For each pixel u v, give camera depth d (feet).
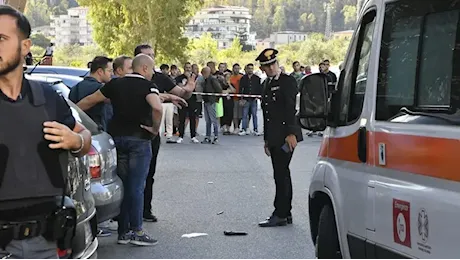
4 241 11.51
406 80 15.69
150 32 145.07
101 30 148.56
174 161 52.39
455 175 13.26
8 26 11.45
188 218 32.63
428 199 14.02
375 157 16.66
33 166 11.53
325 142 20.62
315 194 21.24
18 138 11.44
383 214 16.06
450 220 13.24
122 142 26.37
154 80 31.58
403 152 15.23
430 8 14.97
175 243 27.94
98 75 29.30
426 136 14.30
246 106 75.10
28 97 11.70
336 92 19.92
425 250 14.11
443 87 14.24
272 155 30.58
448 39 14.26
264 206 35.40
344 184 18.54
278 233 29.68
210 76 66.64
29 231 11.60
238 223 31.60
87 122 25.41
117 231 29.14
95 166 24.09
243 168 48.75
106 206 24.39
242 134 75.82
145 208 31.76
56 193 11.80
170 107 65.31
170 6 144.87
